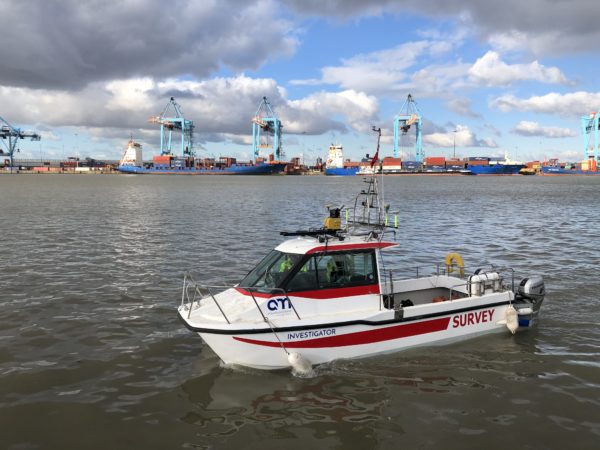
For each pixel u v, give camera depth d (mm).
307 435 6742
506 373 8688
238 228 29453
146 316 11969
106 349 9859
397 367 8852
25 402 7652
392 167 189375
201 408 7484
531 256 20188
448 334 9797
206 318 8578
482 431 6859
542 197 63844
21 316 11859
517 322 10266
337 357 8883
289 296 8688
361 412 7363
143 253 20484
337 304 8961
